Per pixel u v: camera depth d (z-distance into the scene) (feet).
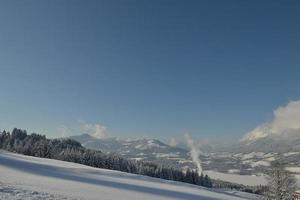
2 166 268.00
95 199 126.52
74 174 281.54
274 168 169.27
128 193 178.09
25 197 96.58
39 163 341.62
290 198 165.89
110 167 536.01
